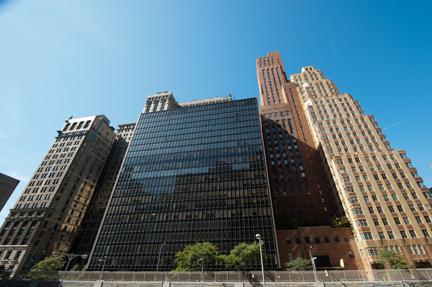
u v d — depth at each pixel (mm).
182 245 68312
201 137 96062
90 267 68938
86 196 111125
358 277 36969
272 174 94688
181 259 56656
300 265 54750
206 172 84250
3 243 84188
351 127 87250
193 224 72125
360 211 64312
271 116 116500
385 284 33531
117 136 141375
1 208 19609
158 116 110938
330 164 81750
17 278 48562
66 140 118688
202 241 67812
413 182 68188
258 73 150750
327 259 62688
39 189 100000
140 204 81188
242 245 55812
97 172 120750
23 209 93438
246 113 99688
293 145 103438
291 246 66375
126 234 74500
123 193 85750
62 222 96375
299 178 91750
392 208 63969
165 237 71188
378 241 58250
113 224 77688
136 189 85875
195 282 38594
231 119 99312
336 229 66500
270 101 134250
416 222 60656
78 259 92562
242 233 66812
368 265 56656
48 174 105188
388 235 59312
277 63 152000
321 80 117562
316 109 99688
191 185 82062
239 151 87062
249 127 94000
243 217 70250
